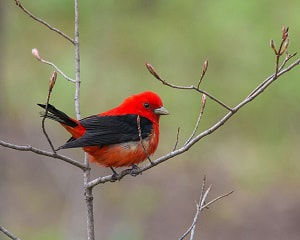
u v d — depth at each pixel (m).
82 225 15.09
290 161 17.30
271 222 16.23
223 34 15.48
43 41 16.09
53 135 16.19
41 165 16.86
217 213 16.59
